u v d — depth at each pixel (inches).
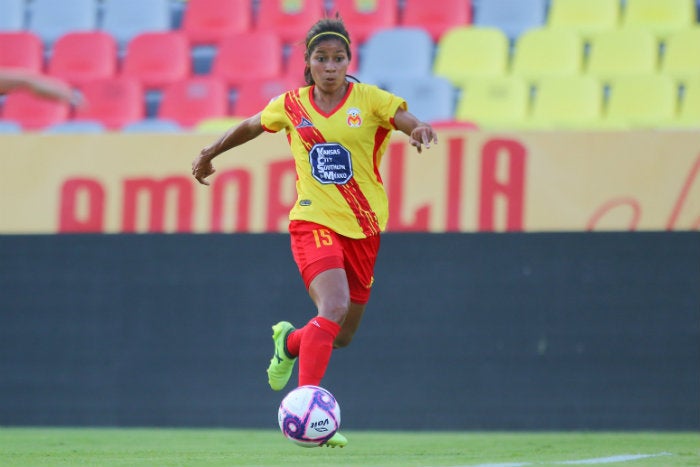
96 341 1168.2
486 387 1131.3
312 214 603.5
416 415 1137.4
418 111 1477.6
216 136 1151.0
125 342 1166.3
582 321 1122.0
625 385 1116.5
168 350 1161.4
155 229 1152.8
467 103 1485.0
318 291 585.9
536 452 771.4
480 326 1133.1
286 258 1149.1
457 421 1131.9
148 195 1152.2
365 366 1147.9
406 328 1142.3
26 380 1175.0
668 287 1109.1
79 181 1159.0
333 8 1672.0
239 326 1154.0
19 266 1173.7
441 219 1122.0
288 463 642.8
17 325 1176.2
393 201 1126.4
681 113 1453.0
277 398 1149.1
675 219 1096.8
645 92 1464.1
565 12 1644.9
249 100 1497.3
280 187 1136.2
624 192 1102.4
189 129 1424.7
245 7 1685.5
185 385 1159.0
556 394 1123.9
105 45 1633.9
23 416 1172.5
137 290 1164.5
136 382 1164.5
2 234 1167.0
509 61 1609.3
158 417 1159.6
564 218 1109.1
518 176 1113.4
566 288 1122.7
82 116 1550.2
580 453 758.5
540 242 1124.5
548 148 1110.4
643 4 1641.2
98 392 1168.2
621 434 1067.9
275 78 1518.2
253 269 1152.8
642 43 1546.5
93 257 1168.2
